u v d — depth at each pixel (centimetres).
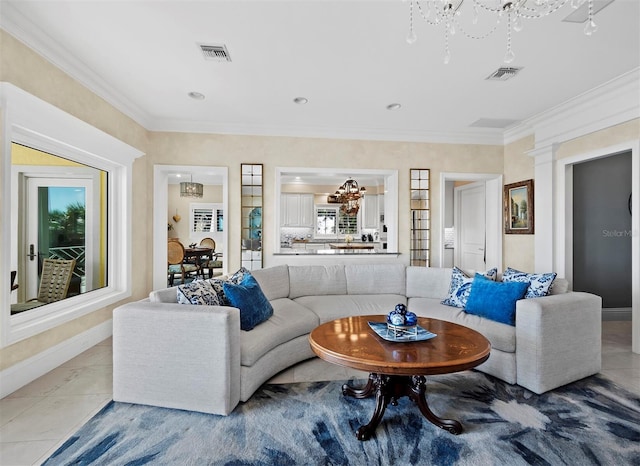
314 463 157
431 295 362
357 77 296
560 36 231
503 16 206
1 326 213
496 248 479
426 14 207
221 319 195
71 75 272
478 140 470
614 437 175
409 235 462
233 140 432
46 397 218
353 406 207
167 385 202
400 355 172
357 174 461
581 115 347
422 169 462
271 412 200
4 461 158
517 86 314
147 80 303
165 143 419
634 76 287
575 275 413
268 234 439
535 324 221
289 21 216
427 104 360
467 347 184
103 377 248
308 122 420
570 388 229
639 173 296
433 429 182
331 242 873
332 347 184
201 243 835
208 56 261
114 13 209
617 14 206
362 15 210
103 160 330
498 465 155
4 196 213
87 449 166
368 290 379
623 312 414
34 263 311
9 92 209
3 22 208
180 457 161
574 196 411
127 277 368
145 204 411
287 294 360
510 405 207
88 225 343
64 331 279
